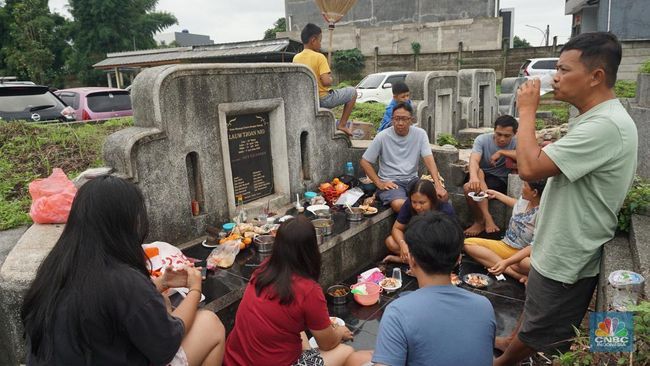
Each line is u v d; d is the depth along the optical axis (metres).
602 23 16.89
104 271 1.75
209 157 4.45
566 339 2.59
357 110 10.27
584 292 2.51
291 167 5.40
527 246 4.21
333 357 2.75
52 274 1.75
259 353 2.50
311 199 5.32
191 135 4.23
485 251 4.48
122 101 10.06
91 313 1.70
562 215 2.42
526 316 2.71
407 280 4.49
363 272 4.69
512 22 31.33
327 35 27.31
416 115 7.55
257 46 17.45
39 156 5.77
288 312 2.45
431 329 1.80
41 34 24.14
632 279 2.21
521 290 4.18
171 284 2.52
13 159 5.63
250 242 4.21
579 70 2.27
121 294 1.75
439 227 1.91
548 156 2.30
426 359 1.79
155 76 3.90
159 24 30.88
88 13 27.72
